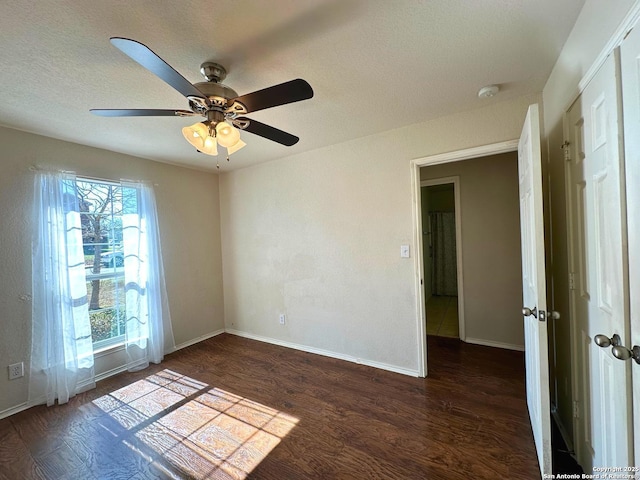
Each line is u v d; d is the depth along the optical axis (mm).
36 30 1242
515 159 3121
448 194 5820
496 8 1227
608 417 1137
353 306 2918
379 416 2031
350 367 2822
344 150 2883
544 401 1395
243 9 1178
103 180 2826
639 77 854
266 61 1546
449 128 2326
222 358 3146
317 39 1383
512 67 1682
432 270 5879
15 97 1812
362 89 1881
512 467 1544
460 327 3455
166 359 3145
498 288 3219
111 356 2834
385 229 2693
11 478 1591
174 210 3463
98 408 2246
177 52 1443
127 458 1719
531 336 1702
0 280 2201
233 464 1648
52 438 1911
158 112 1524
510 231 3150
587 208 1281
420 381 2502
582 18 1249
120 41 962
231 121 1679
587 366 1356
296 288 3320
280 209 3398
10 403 2213
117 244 2969
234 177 3830
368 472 1555
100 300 2840
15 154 2289
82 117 2115
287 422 2006
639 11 845
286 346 3449
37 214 2365
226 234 3963
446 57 1564
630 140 913
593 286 1241
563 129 1543
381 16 1248
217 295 3953
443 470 1545
